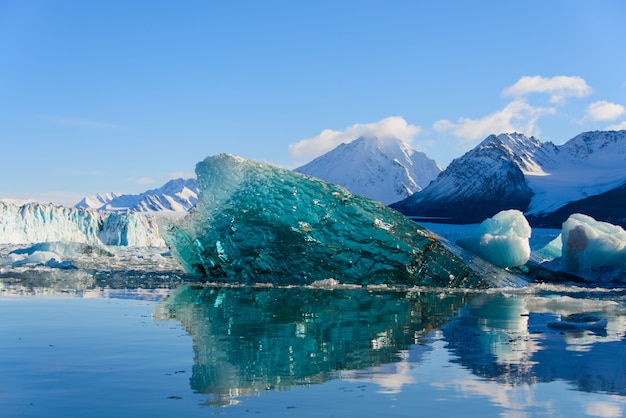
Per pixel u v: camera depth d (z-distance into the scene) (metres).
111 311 11.54
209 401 5.54
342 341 8.59
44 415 5.10
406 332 9.52
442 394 5.87
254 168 20.28
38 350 7.71
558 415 5.29
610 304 14.28
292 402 5.54
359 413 5.25
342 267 18.95
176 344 8.14
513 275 21.28
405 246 18.80
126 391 5.84
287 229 19.23
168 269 23.83
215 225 19.81
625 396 5.88
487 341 8.77
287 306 12.79
